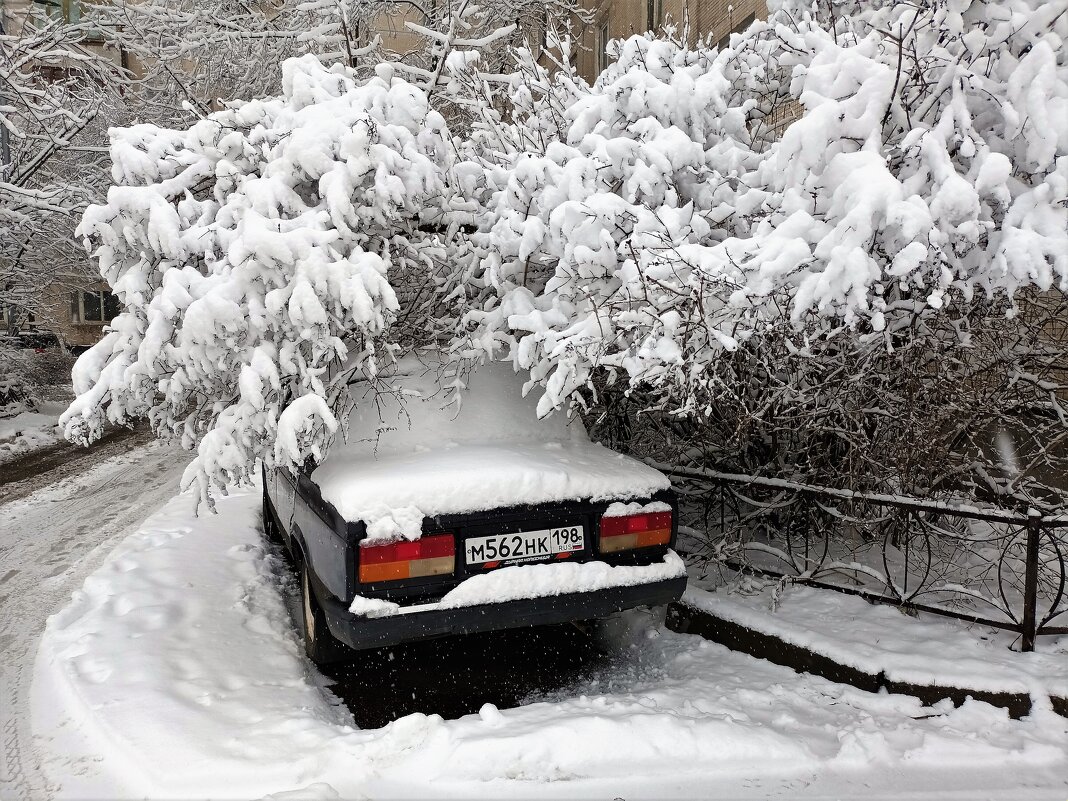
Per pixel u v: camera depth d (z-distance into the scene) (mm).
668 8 11820
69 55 9883
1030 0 3281
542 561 3104
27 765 2705
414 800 2426
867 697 3088
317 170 3594
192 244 3527
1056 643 3291
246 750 2678
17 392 14695
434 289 4445
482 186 4445
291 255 3322
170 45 9297
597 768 2582
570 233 3535
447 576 2953
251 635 3877
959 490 4320
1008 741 2762
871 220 2941
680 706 3045
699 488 4734
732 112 4074
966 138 3094
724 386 3479
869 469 4098
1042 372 3967
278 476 4742
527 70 4793
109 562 5090
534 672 3656
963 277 3070
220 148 3807
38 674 3496
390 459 3469
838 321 3432
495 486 3053
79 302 18609
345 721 3119
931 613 3621
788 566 4262
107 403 3748
